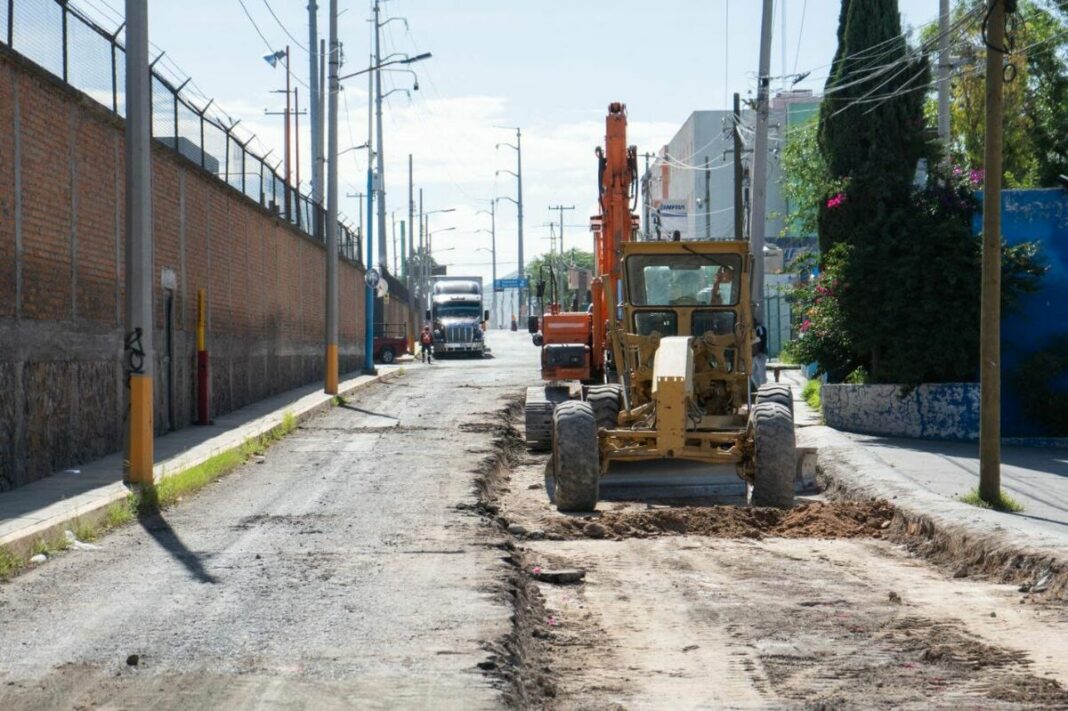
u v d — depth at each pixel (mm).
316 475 20016
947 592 12070
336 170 36312
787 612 10992
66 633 9273
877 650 9539
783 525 16578
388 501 17094
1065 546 12961
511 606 10266
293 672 8102
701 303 19453
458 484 18750
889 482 19078
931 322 27141
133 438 17109
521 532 15594
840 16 30312
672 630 10297
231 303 31516
